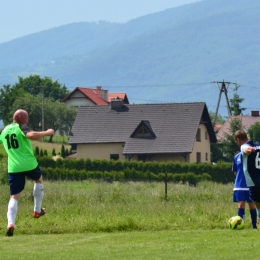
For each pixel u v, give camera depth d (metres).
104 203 48.00
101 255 23.39
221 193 60.34
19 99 198.88
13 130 28.86
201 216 36.78
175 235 28.02
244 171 29.86
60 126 195.38
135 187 75.44
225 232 28.45
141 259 22.42
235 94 180.75
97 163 116.00
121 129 147.25
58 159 113.31
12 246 26.17
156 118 147.50
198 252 23.39
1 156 103.25
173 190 64.12
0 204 46.62
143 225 33.78
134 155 143.88
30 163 28.98
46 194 53.81
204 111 148.38
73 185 84.06
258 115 176.75
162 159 143.50
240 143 30.28
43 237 28.98
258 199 29.77
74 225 33.69
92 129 148.88
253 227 31.61
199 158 146.38
